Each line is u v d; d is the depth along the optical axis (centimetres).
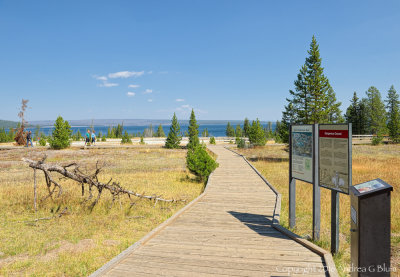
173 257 496
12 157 2647
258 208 886
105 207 982
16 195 1111
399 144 4228
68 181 1489
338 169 525
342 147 513
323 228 721
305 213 891
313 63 2450
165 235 630
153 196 1130
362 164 2002
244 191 1168
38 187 1306
